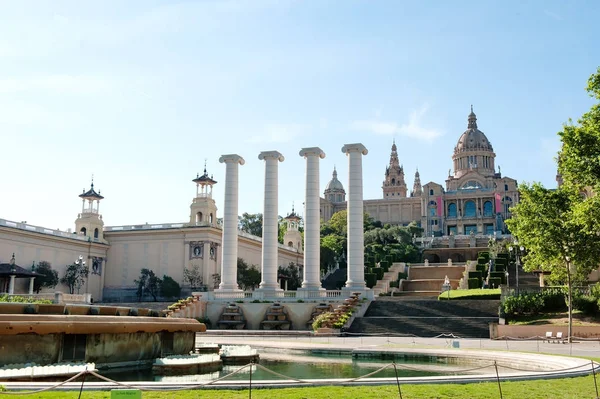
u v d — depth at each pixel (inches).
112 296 3934.5
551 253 1747.0
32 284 3085.6
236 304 2613.2
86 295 2608.3
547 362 1043.9
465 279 3646.7
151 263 3902.6
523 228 1807.3
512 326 1849.2
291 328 2524.6
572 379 824.9
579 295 2122.3
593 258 1711.4
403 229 6584.6
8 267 2989.7
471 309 2283.5
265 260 2758.4
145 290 3767.2
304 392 676.1
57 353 866.8
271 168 2839.6
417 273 4291.3
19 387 652.7
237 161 2938.0
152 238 3934.5
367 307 2413.9
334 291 2637.8
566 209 1755.7
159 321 1086.4
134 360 1016.2
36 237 3398.1
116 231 3996.1
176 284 3735.2
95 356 924.6
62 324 848.9
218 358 1088.2
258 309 2573.8
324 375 1000.2
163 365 961.5
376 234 6560.0
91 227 3907.5
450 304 2342.5
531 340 1776.6
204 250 3769.7
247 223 6063.0
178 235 3855.8
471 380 784.9
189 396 634.2
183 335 1187.9
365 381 746.8
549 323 1980.8
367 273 3705.7
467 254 5772.6
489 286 3289.9
